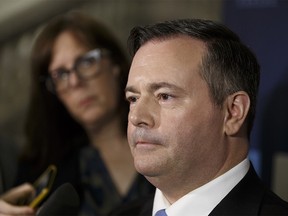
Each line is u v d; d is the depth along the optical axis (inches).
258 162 96.3
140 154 50.9
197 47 51.1
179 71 49.9
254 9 96.7
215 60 51.0
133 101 52.9
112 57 93.9
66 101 92.4
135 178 90.5
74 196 63.2
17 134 123.1
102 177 92.0
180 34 51.8
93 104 91.1
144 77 50.7
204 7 112.6
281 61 95.0
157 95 50.6
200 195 51.4
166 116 50.1
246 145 53.6
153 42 52.1
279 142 95.1
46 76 93.8
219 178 51.5
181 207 51.6
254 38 96.7
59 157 94.3
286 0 94.7
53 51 91.8
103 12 118.6
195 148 50.3
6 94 124.3
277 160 95.3
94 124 92.3
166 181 52.0
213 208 51.0
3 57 124.5
